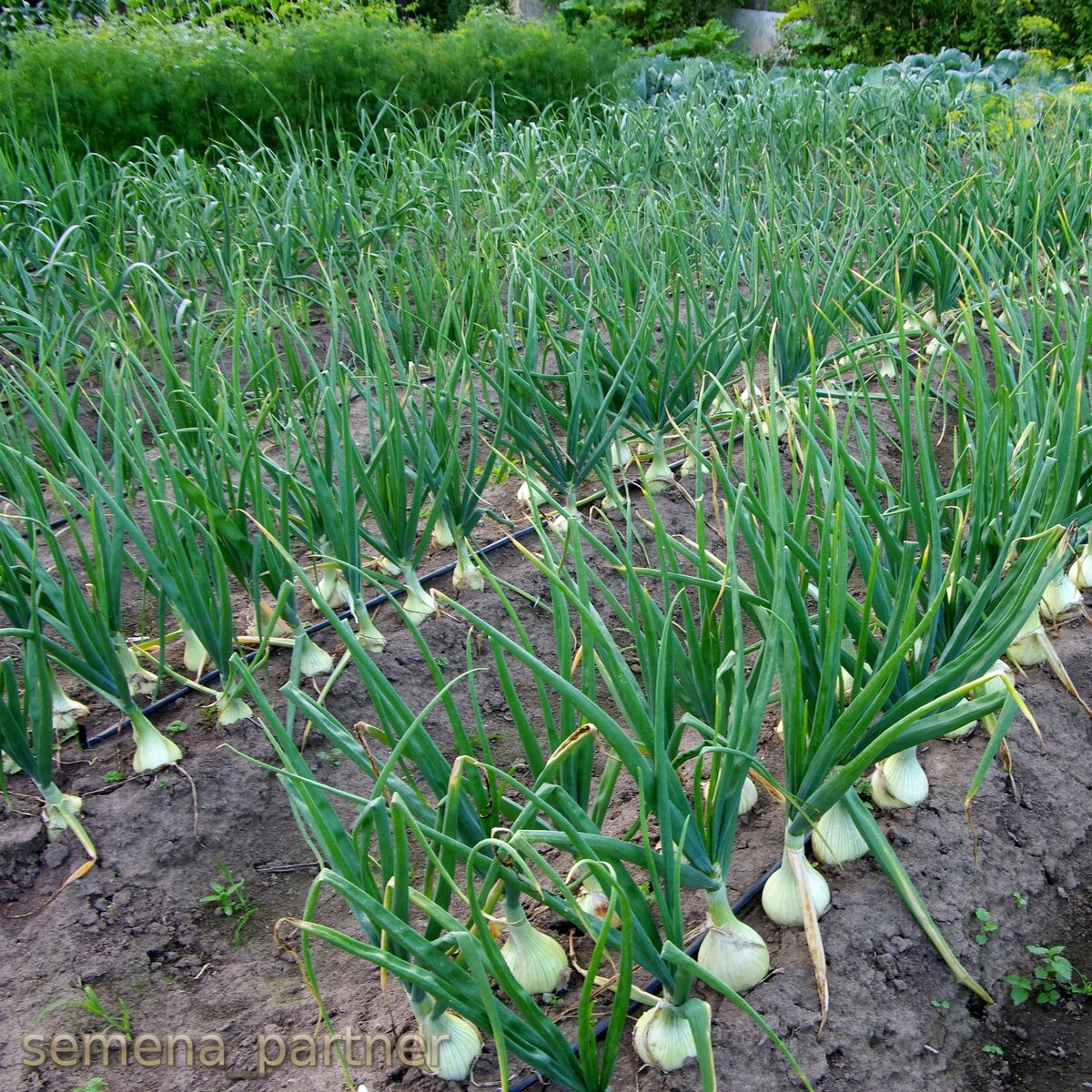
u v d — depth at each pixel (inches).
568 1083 57.7
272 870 89.5
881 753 68.7
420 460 105.3
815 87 289.1
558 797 59.9
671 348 123.2
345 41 297.4
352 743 64.7
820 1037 67.9
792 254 138.8
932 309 159.8
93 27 357.7
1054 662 90.1
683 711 78.7
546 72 327.0
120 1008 77.9
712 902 68.1
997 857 81.2
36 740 85.4
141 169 253.3
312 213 186.5
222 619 92.8
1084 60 362.9
